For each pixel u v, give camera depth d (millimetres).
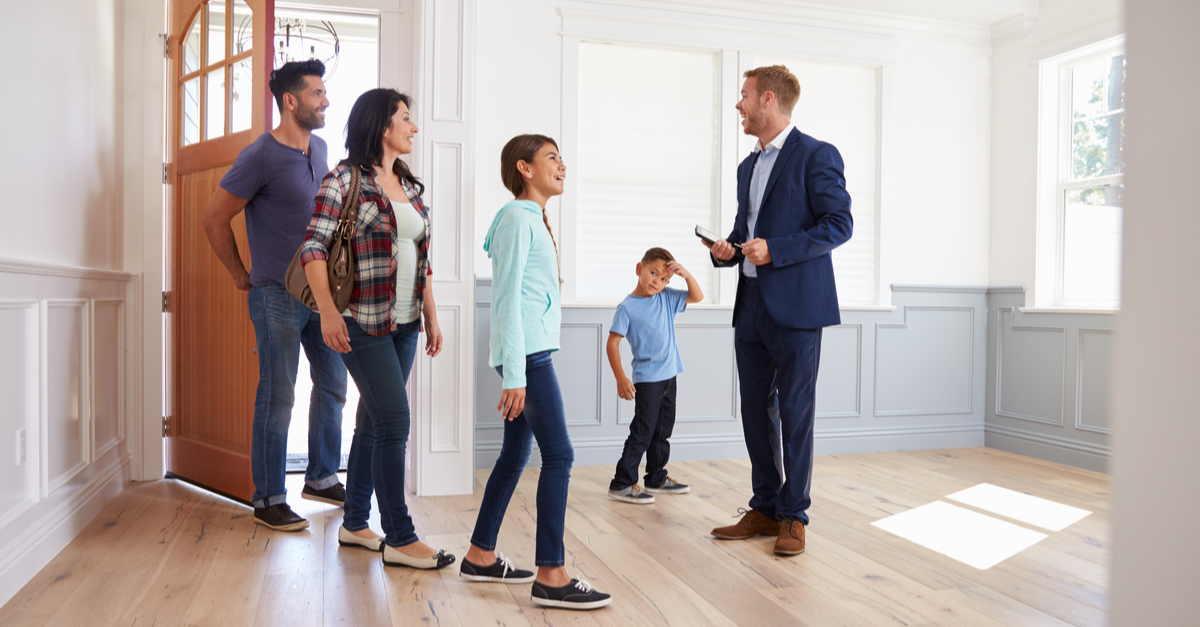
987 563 2475
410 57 3826
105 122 3223
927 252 4828
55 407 2529
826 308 2545
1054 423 4402
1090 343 4203
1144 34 405
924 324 4812
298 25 4746
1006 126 4809
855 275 4727
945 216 4859
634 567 2383
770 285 2545
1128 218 416
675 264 3230
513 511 3068
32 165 2389
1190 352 389
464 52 3391
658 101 4379
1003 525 2938
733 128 4418
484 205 4059
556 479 2014
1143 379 412
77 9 2846
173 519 2873
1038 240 4586
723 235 4414
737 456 4426
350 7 3766
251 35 3014
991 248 4930
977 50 4898
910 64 4766
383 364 2221
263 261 2752
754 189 2762
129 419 3496
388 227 2164
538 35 4125
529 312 1967
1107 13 4145
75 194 2818
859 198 4723
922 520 3004
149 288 3553
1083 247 4434
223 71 3211
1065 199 4551
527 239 1929
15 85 2252
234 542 2586
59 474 2564
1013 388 4723
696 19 4344
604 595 2027
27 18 2348
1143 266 409
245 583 2180
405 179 2375
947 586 2250
